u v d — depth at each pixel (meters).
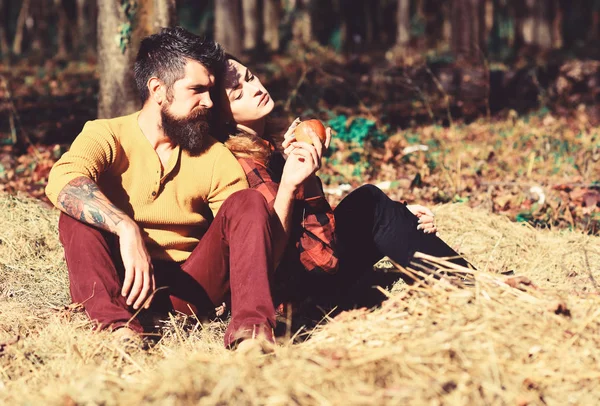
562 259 4.72
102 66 7.68
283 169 3.60
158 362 3.04
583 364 2.69
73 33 24.38
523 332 2.80
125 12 7.50
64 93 13.25
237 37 18.70
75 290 3.34
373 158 7.30
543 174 7.22
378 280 4.31
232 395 2.47
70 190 3.31
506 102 11.39
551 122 9.98
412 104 10.99
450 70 11.52
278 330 3.62
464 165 7.58
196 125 3.45
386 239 3.59
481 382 2.50
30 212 5.15
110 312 3.23
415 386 2.46
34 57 20.86
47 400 2.52
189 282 3.52
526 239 5.05
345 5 25.66
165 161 3.55
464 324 2.85
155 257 3.57
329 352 2.74
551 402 2.52
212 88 3.60
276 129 3.83
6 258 4.58
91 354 3.06
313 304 3.90
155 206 3.54
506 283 3.17
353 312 3.21
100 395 2.49
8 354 3.21
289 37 24.62
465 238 5.09
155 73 3.42
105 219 3.26
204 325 3.67
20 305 3.98
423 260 3.54
